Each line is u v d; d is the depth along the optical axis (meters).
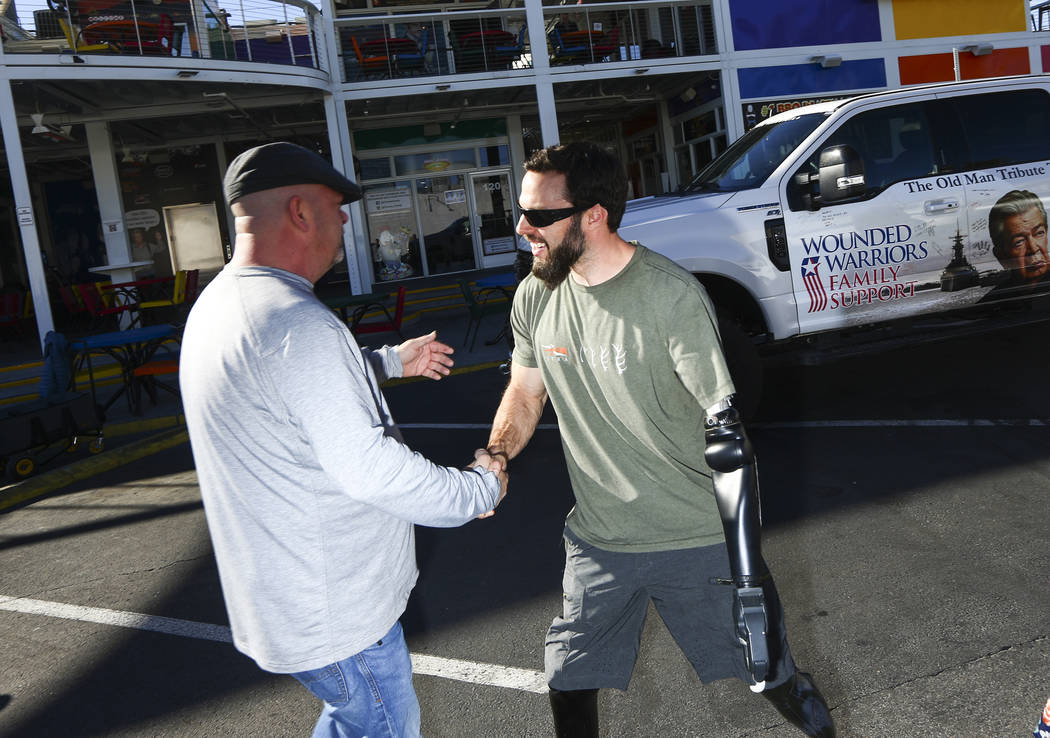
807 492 4.48
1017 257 5.99
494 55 15.54
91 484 6.52
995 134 6.01
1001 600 3.15
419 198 18.45
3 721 3.12
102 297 14.18
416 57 14.80
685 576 1.96
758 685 1.74
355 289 14.45
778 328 5.60
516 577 3.85
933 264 5.82
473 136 18.45
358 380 1.58
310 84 13.27
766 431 5.64
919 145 5.85
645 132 20.12
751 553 1.74
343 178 1.76
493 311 10.03
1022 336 7.40
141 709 3.08
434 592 3.80
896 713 2.56
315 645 1.64
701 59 15.49
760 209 5.51
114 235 15.00
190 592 4.15
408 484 1.56
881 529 3.91
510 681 2.98
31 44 12.72
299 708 2.96
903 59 16.75
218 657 3.43
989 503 4.06
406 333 12.45
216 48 13.73
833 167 5.26
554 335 1.98
